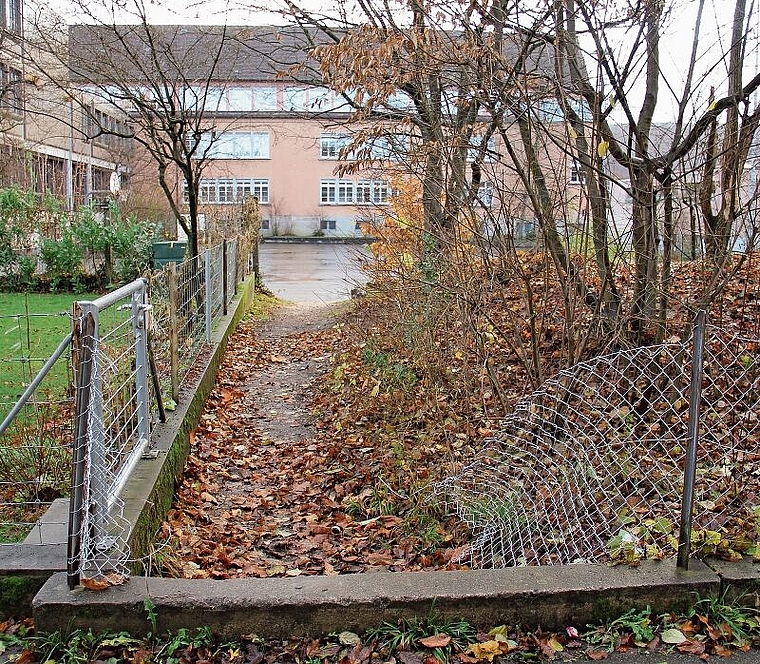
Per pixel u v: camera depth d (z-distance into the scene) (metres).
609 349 5.32
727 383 5.05
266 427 7.92
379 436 6.73
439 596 3.34
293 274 24.83
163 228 21.38
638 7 5.07
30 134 21.73
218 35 11.46
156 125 12.73
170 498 5.21
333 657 3.22
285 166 41.69
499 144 6.14
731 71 5.71
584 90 5.29
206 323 9.54
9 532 4.27
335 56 5.63
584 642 3.31
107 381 4.14
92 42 11.67
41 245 16.22
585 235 5.33
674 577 3.45
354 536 5.11
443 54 5.51
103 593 3.34
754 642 3.26
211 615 3.31
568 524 4.11
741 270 6.86
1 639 3.33
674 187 5.50
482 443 5.44
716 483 4.24
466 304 5.64
